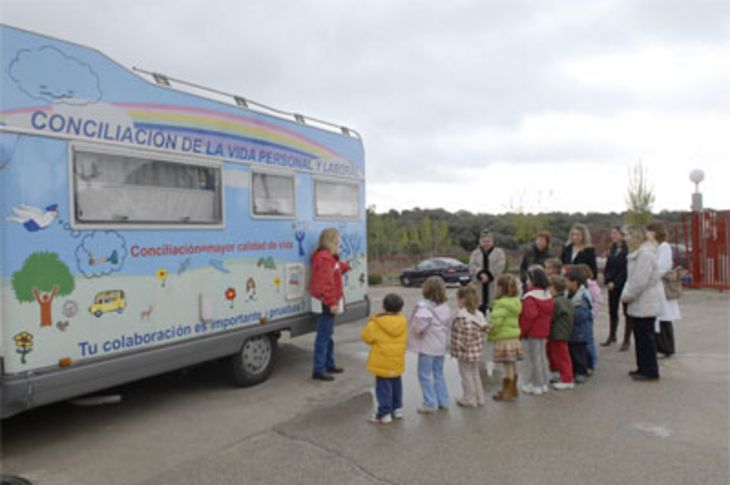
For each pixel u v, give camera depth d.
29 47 4.12
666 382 6.16
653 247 6.20
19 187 4.02
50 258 4.21
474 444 4.46
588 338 6.36
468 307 5.43
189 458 4.29
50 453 4.40
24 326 4.03
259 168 6.27
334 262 6.66
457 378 6.54
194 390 6.12
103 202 4.61
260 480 3.88
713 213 14.54
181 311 5.30
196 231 5.47
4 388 3.88
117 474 4.02
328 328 6.59
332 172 7.49
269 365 6.50
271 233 6.42
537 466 4.03
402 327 4.98
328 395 5.93
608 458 4.15
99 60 4.62
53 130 4.25
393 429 4.85
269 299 6.37
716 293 14.09
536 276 5.81
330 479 3.88
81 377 4.37
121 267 4.74
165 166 5.18
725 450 4.29
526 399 5.66
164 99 5.19
